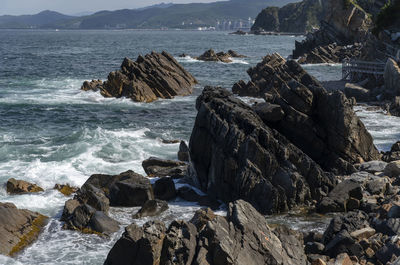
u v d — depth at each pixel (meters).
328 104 25.70
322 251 16.22
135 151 31.91
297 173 22.17
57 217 20.42
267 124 25.73
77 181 25.02
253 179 21.75
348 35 116.81
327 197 21.56
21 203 21.58
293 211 21.42
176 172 27.08
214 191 23.50
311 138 25.62
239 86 60.62
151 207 20.95
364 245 16.00
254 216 15.64
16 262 16.36
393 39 70.75
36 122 42.69
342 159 25.41
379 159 27.31
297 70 54.75
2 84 66.06
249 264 13.59
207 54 118.31
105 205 20.83
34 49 156.62
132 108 50.19
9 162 28.81
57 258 16.77
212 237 14.26
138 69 57.97
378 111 46.41
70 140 34.78
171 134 38.09
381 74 59.22
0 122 42.09
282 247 14.80
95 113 47.25
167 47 179.00
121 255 14.62
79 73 81.38
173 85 59.31
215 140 23.69
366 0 121.69
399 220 16.97
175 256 14.16
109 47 174.75
